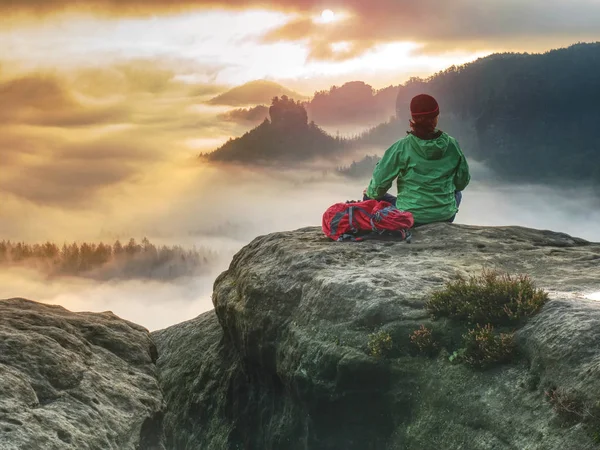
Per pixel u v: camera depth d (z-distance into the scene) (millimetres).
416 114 13086
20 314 9328
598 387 7316
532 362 8492
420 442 9250
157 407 8977
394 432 9875
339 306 10812
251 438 13578
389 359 9992
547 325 8625
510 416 8250
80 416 7770
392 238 13078
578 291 9930
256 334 12578
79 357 8883
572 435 7316
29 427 7008
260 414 13359
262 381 13422
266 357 12492
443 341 9719
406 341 9969
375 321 10289
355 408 10289
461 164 13492
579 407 7418
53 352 8383
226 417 14547
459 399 9008
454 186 13742
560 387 7809
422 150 13164
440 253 12172
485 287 9742
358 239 13078
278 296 12312
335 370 10422
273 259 13211
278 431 12141
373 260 12023
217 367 15391
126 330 10289
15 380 7539
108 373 9086
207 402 15164
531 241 12836
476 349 9203
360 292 10688
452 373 9312
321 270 11930
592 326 8102
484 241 12562
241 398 14180
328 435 10734
